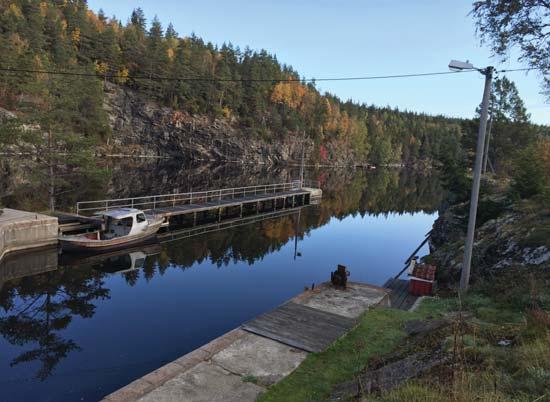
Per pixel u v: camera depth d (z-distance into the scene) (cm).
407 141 15638
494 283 1183
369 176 9912
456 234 2081
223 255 2250
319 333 970
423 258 1983
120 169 5847
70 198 3256
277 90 11950
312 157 11650
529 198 1833
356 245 2777
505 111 4000
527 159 1925
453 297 1230
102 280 1712
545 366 502
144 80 9138
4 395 859
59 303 1439
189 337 1180
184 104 9631
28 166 3097
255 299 1557
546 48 1118
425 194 6812
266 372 786
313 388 723
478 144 1216
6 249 1800
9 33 7131
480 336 695
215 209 3450
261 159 10600
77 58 8794
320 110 12781
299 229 3222
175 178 5562
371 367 755
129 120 8719
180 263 2038
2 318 1295
